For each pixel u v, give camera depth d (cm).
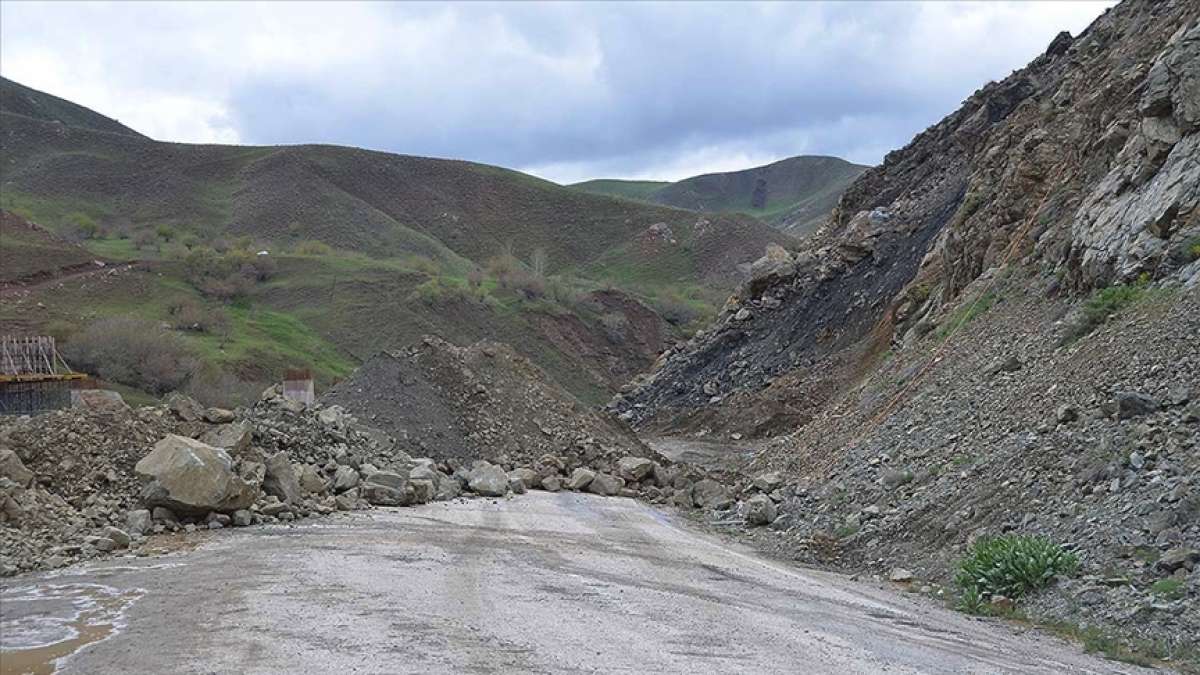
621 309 10338
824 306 4822
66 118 17988
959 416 1809
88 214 12938
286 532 1365
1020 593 1038
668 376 5259
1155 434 1185
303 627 786
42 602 877
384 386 2445
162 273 8738
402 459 2062
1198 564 936
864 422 2486
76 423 1433
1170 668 792
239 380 6056
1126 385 1366
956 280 3222
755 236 15038
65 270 8212
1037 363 1780
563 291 10325
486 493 2034
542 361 8981
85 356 5475
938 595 1112
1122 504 1093
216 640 738
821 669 720
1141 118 2053
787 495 1933
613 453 2467
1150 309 1588
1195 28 1988
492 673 666
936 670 737
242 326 7794
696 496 2153
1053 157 2988
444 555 1223
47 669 667
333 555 1173
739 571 1247
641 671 691
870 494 1627
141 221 13062
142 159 14875
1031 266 2511
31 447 1349
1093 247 1997
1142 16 3244
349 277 9462
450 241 15450
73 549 1127
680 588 1078
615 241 15750
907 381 2534
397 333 8506
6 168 13938
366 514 1616
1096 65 3231
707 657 743
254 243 12069
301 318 8531
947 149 5294
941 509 1373
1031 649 850
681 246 15000
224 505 1389
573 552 1325
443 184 16812
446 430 2388
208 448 1402
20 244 8469
